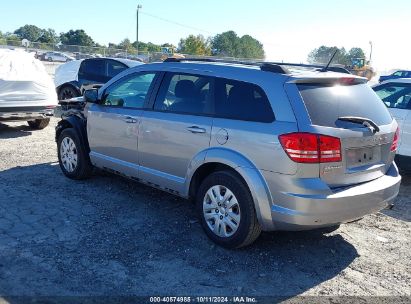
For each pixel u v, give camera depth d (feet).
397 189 14.80
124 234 15.24
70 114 21.27
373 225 17.49
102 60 43.01
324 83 13.76
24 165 23.27
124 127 17.63
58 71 46.06
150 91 17.01
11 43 143.95
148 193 19.58
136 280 12.34
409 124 22.95
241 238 13.80
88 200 18.38
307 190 12.39
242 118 13.80
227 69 14.79
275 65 13.79
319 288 12.50
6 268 12.57
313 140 12.33
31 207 17.26
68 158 20.95
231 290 12.13
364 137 13.35
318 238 15.81
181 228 15.96
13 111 30.30
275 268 13.46
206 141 14.56
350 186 13.25
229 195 14.07
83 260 13.26
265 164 13.00
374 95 15.12
